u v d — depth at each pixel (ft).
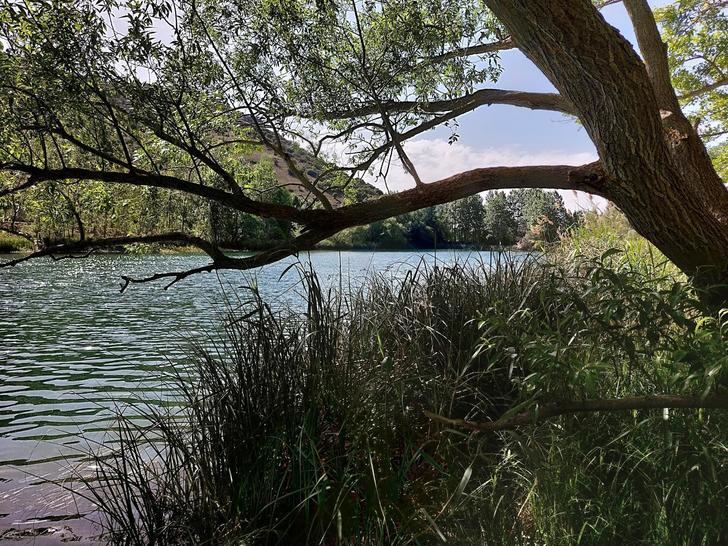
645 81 9.59
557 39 9.19
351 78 15.90
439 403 10.50
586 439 8.46
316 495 8.71
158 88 11.51
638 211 11.10
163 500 9.43
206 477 9.34
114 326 36.60
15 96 10.72
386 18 16.07
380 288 14.58
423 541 7.96
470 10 18.10
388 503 8.41
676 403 6.64
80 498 11.64
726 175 35.17
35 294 54.34
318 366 10.43
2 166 10.83
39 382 22.93
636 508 7.57
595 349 8.39
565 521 7.45
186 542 9.01
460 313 12.34
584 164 11.99
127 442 10.25
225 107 14.43
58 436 16.24
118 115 11.85
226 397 9.82
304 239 12.92
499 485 8.62
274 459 9.22
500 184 12.83
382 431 9.73
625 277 8.13
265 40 13.97
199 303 48.37
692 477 7.25
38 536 9.96
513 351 8.16
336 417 10.14
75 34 10.49
